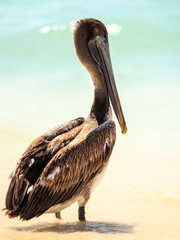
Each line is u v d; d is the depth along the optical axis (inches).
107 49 384.5
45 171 328.8
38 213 332.2
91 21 379.9
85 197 356.2
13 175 333.4
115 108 383.6
